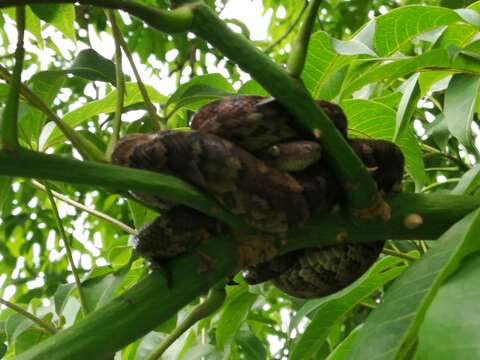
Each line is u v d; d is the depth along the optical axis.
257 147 0.63
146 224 0.64
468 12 0.80
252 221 0.62
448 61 0.85
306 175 0.63
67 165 0.54
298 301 1.22
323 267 0.72
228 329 1.06
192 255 0.62
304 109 0.60
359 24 2.15
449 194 0.69
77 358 0.56
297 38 0.59
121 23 2.09
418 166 1.00
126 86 0.95
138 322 0.58
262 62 0.58
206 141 0.61
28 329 0.98
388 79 0.91
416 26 0.87
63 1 0.49
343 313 0.97
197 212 0.63
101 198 2.36
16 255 2.57
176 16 0.54
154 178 0.58
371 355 0.47
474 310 0.40
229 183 0.61
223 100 0.64
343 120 0.67
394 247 1.00
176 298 0.60
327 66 0.90
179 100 0.78
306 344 0.97
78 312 1.04
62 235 0.76
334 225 0.66
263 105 0.62
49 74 0.79
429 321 0.39
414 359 0.39
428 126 1.24
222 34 0.57
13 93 0.52
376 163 0.68
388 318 0.49
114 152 0.63
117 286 0.87
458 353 0.38
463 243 0.45
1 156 0.52
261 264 0.72
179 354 1.06
